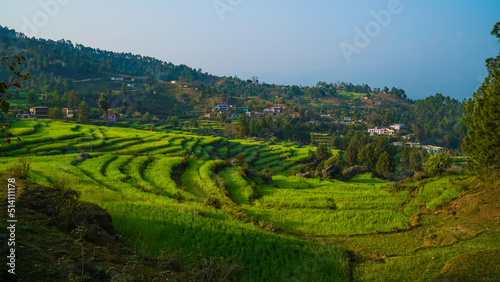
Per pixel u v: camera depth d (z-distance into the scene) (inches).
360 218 1358.3
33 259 433.1
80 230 487.8
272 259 828.0
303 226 1246.3
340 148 6210.6
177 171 2044.8
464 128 7755.9
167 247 784.9
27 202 650.2
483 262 735.1
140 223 880.3
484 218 1123.3
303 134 6560.0
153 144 3326.8
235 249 836.0
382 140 5290.4
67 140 3019.2
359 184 2119.8
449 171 2062.0
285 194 1761.8
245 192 1722.4
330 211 1450.5
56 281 400.2
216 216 1170.6
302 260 846.5
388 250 1008.9
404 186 1839.3
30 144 2691.9
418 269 805.2
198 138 4384.8
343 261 876.6
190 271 570.6
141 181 1627.7
